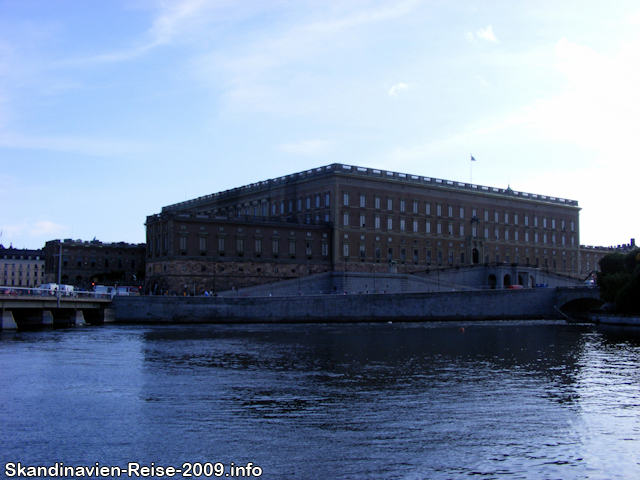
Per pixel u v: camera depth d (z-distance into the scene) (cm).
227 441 2880
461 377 4591
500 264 15512
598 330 9600
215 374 4638
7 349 6094
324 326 10038
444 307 12288
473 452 2742
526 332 9025
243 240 13550
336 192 14438
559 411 3491
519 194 18150
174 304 10369
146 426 3117
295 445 2820
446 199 16462
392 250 15300
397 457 2669
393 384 4269
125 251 16538
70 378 4416
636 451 2772
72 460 2627
